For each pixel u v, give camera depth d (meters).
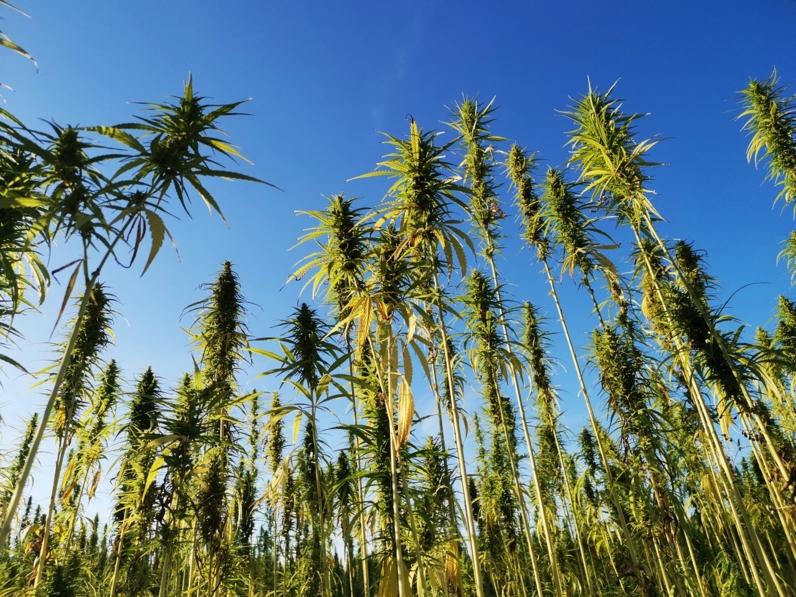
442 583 7.08
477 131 10.73
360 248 7.02
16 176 4.96
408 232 7.03
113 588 8.12
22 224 5.19
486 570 16.22
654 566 12.52
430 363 8.26
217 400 8.09
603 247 10.30
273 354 7.36
